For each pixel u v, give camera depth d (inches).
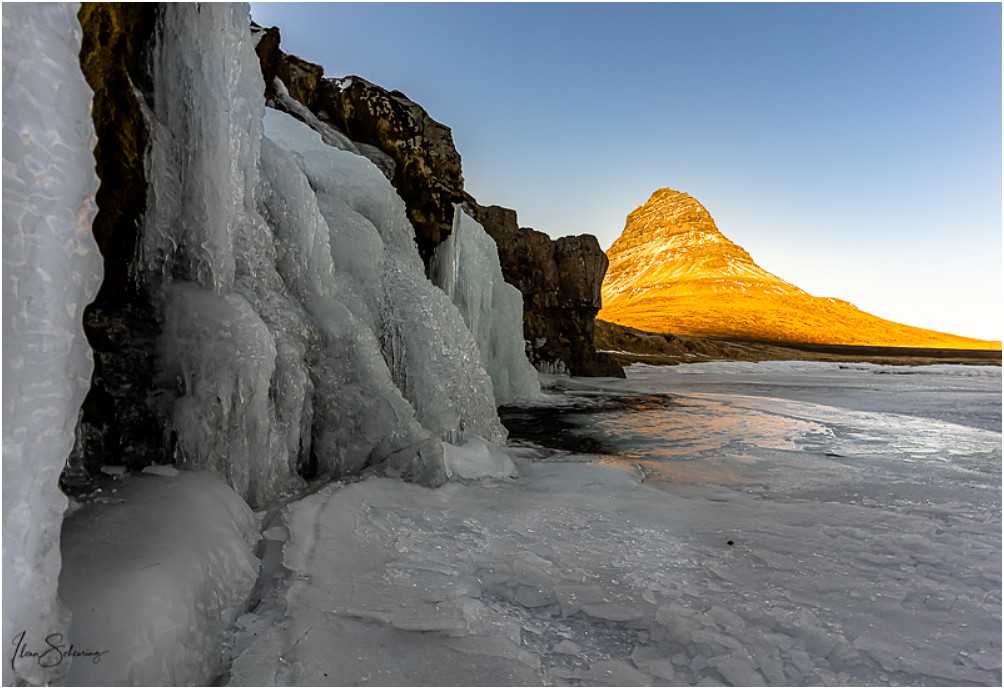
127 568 66.1
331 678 66.2
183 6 115.3
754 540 117.9
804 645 79.4
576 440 246.4
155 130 112.3
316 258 174.1
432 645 74.5
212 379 110.4
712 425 290.4
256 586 87.0
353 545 103.0
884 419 318.3
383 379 167.2
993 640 80.8
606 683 70.2
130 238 110.5
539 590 93.0
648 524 126.4
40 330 50.0
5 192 46.6
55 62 50.9
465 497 142.3
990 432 273.1
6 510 47.3
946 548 114.8
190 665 64.1
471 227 355.9
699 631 81.7
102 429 104.5
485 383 243.4
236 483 115.8
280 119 238.7
